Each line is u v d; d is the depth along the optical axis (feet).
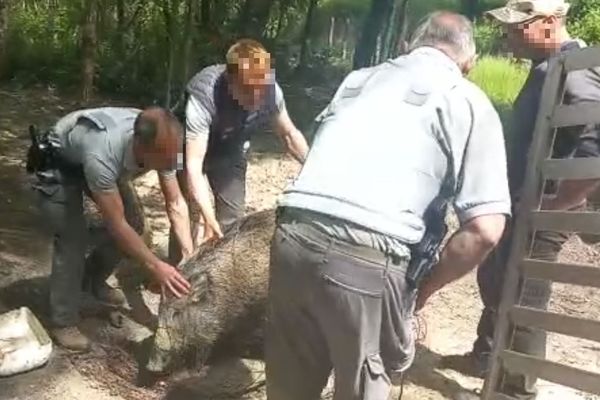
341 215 9.34
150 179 24.58
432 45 10.18
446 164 9.62
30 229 19.27
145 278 15.83
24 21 40.96
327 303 9.61
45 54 39.73
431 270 9.88
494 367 12.96
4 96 35.45
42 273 16.93
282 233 9.79
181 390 13.52
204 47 40.91
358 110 9.78
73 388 13.29
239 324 13.87
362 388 9.85
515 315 12.63
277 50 47.34
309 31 46.93
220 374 13.96
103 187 12.55
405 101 9.66
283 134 15.05
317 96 41.45
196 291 13.48
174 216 13.83
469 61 10.32
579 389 11.92
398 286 9.57
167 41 39.01
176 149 12.59
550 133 12.28
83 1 38.50
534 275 12.37
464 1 52.90
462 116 9.51
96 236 15.12
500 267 13.91
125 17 42.91
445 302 18.19
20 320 13.76
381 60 40.24
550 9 13.23
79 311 14.85
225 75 14.28
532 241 12.55
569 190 12.73
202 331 13.58
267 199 24.43
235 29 45.62
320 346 10.29
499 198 9.45
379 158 9.47
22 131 29.73
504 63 42.86
